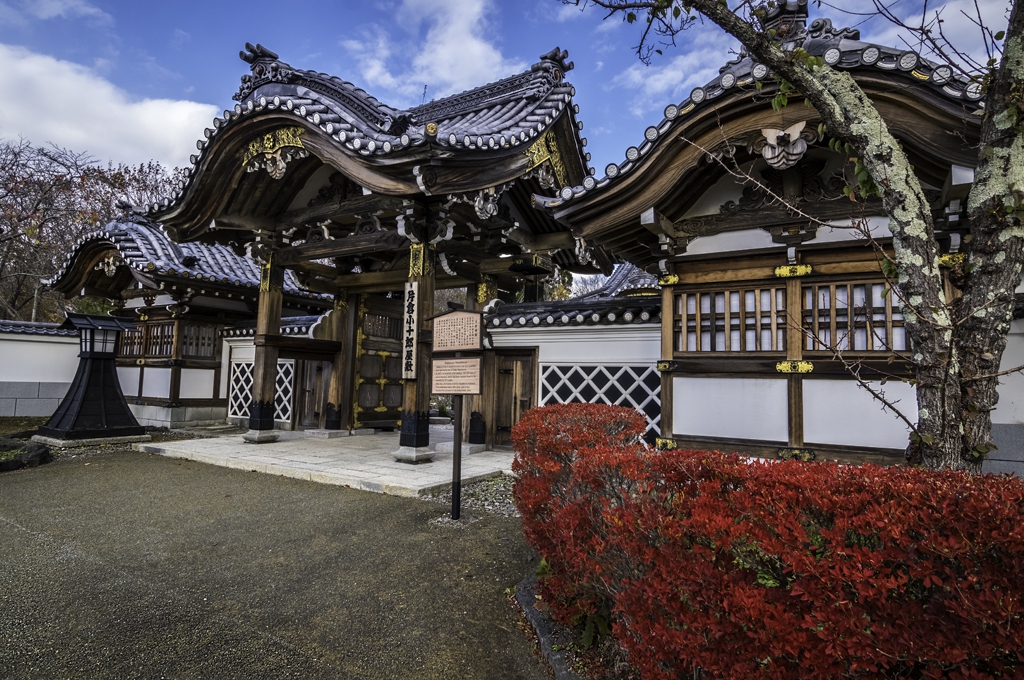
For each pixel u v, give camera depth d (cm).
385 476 630
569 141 777
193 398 1148
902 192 231
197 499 563
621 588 219
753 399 495
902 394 438
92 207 1705
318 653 270
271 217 912
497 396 853
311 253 877
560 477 290
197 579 359
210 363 1178
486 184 668
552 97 755
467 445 826
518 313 844
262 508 529
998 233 216
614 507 216
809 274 473
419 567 382
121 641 279
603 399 732
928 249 227
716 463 196
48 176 1631
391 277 962
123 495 579
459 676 251
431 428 1244
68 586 345
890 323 442
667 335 534
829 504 163
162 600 327
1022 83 211
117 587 345
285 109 681
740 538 169
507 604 325
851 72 389
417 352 737
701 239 524
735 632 168
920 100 371
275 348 931
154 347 1180
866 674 151
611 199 505
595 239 553
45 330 1241
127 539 436
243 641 281
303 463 713
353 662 262
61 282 1193
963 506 144
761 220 493
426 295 741
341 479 627
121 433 932
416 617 308
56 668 254
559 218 543
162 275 1007
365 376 1070
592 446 288
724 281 513
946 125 369
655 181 482
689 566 178
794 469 190
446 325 529
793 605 164
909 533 150
